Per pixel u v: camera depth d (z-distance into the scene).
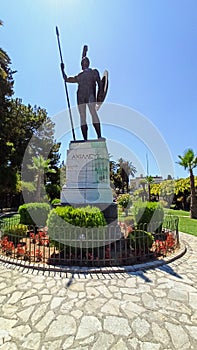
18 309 3.08
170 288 3.76
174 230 7.14
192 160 17.78
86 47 8.24
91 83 7.94
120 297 3.43
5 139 23.38
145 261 5.01
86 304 3.21
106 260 4.81
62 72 7.93
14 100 27.05
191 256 5.68
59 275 4.28
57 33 7.82
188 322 2.81
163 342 2.44
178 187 25.86
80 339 2.48
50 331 2.61
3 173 20.89
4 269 4.63
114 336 2.53
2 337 2.50
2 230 6.40
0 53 17.70
